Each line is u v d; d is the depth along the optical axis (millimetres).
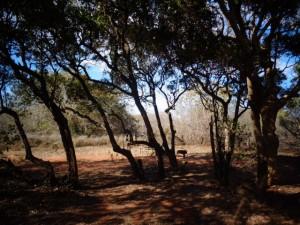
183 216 9930
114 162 22578
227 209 10289
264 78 12438
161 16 12195
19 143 32562
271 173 12414
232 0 10766
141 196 12391
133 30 14016
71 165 13961
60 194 12266
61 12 11609
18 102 15672
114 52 15008
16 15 10852
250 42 11461
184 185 13633
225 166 13180
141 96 18406
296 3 10062
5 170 14469
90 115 24391
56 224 9250
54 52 13289
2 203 10711
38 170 19703
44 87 13383
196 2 10930
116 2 12789
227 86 13352
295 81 13320
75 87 16047
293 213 9695
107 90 17312
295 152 23766
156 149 15789
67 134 14008
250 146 16125
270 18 11125
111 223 9391
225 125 13219
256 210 10000
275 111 12039
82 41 13500
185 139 33375
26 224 9180
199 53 11727
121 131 34156
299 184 12469
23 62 12625
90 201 11758
